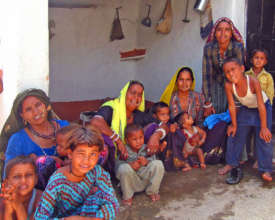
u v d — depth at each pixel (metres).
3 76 2.75
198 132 3.74
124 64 6.52
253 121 3.43
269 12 4.37
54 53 5.84
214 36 3.91
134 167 3.01
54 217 2.12
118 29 6.21
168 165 3.70
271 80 3.79
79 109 6.05
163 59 5.80
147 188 3.07
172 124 3.62
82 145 1.95
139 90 3.27
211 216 2.81
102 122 3.10
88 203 2.14
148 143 3.22
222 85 4.02
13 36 2.56
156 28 5.85
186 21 5.09
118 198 3.10
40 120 2.52
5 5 2.63
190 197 3.14
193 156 3.93
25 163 2.13
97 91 6.36
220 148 3.83
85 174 2.12
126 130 3.09
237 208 2.93
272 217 2.78
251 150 4.02
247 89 3.25
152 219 2.76
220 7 4.37
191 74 3.86
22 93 2.47
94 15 6.02
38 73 2.69
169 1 5.39
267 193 3.19
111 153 3.15
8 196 2.03
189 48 5.14
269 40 4.46
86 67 6.16
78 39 5.99
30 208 2.24
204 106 3.96
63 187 2.06
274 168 3.70
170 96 4.01
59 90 6.01
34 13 2.59
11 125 2.57
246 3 4.23
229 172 3.66
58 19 5.75
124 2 6.18
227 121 3.79
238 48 3.82
